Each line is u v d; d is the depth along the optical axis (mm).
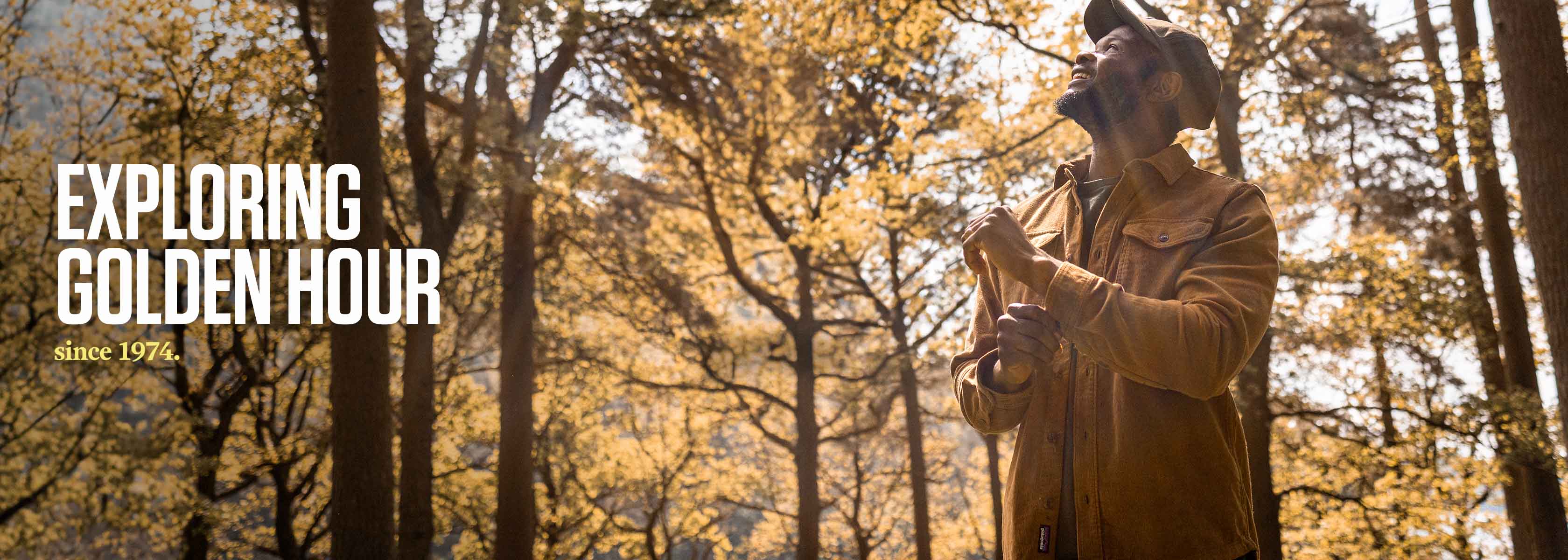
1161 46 1075
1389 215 14930
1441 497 13672
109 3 14719
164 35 14609
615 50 14094
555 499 22359
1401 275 13141
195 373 17844
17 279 15164
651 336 19188
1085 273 961
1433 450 13836
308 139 12219
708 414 22844
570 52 12859
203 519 15539
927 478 21422
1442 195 14758
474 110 11609
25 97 15523
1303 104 11781
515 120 12531
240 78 13922
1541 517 11930
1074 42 11469
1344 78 12180
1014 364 1008
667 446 23906
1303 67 12234
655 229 18484
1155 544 972
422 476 11562
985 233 1028
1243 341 917
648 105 16625
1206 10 11258
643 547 24609
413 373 11688
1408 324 13195
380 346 8680
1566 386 5992
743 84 16344
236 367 17406
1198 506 969
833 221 15812
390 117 13055
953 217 16266
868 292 19766
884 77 17172
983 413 1125
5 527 14945
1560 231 5988
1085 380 1040
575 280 18141
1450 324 13078
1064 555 1045
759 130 16359
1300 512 15273
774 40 16109
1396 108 13398
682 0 12398
